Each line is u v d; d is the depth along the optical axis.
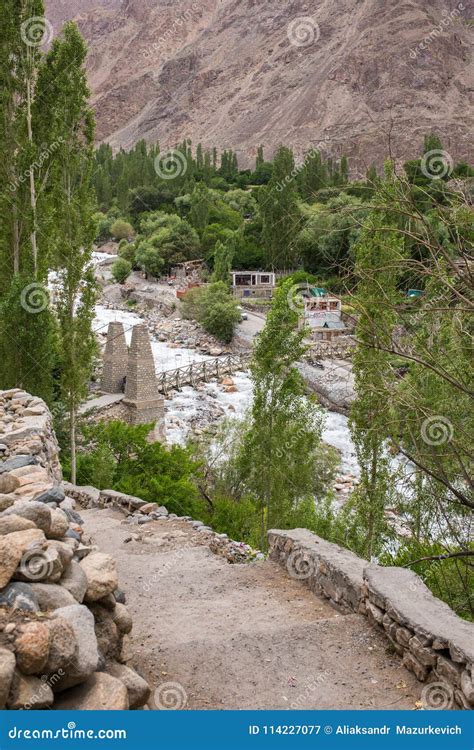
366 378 7.98
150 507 13.37
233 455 26.44
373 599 6.23
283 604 7.50
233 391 49.41
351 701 5.05
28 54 21.41
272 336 19.39
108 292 86.25
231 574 8.62
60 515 5.19
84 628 4.04
